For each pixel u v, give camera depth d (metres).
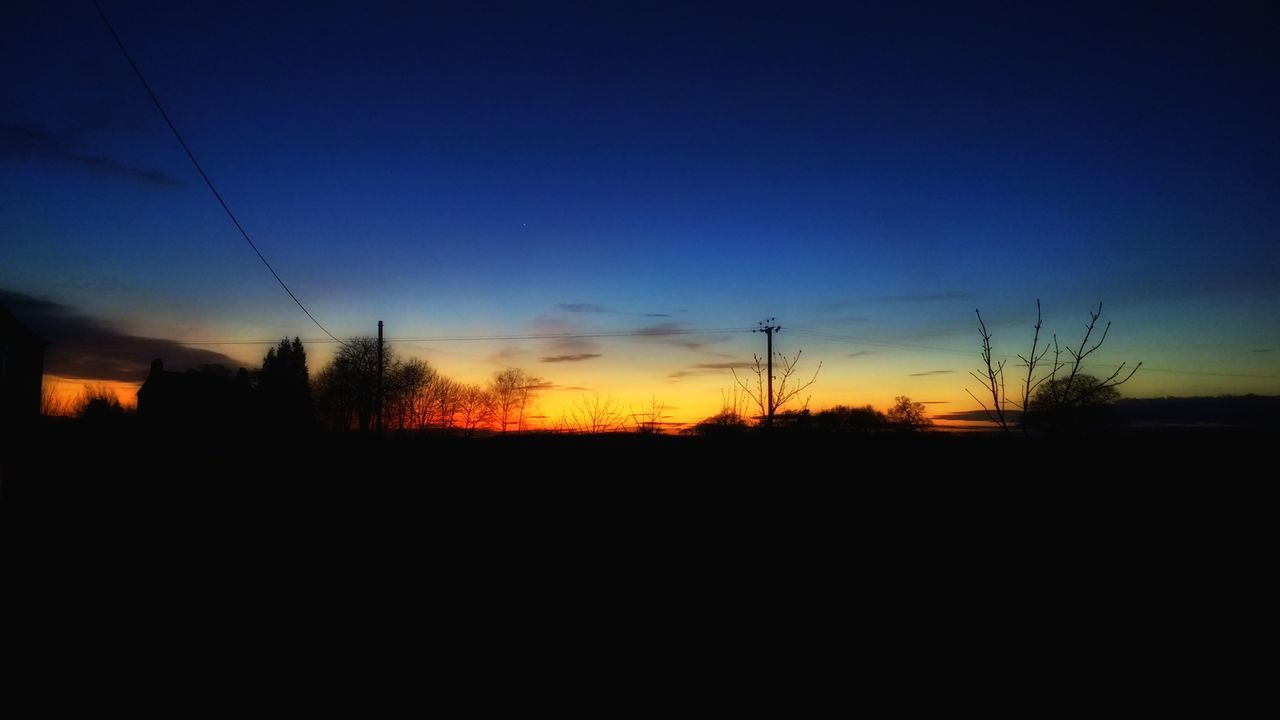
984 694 5.88
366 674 6.54
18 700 5.88
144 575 10.98
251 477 27.34
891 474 14.11
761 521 13.24
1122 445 9.38
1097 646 6.72
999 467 7.97
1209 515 9.37
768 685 6.21
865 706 5.72
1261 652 6.38
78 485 25.00
